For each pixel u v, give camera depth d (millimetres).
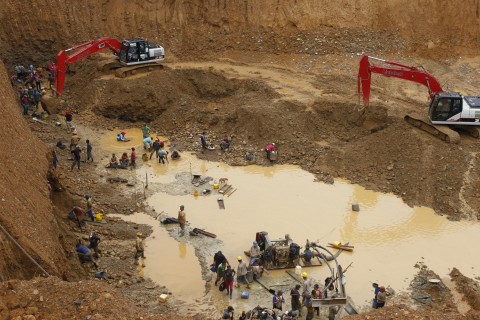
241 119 35031
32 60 44031
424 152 30609
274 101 36250
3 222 17609
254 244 23250
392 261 24203
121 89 37500
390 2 44125
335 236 25891
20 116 26938
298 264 23641
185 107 36969
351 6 44219
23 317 14828
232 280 21562
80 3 44812
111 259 23438
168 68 40469
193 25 44594
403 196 29062
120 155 32844
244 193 29281
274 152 32062
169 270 23297
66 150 32812
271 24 44094
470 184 28812
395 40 43438
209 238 25469
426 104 35750
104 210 27188
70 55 40500
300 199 28859
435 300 21922
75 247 23141
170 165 31969
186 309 21031
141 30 44656
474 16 43719
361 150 32156
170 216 27078
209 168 31750
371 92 37406
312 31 43688
